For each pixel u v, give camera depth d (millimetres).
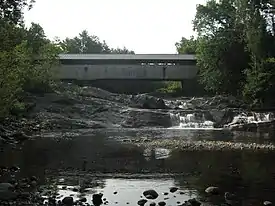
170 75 78750
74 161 22359
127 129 48500
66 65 77062
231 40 70062
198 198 13852
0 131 35906
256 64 59875
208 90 76188
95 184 16250
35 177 17406
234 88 69938
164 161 22344
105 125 51062
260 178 17375
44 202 13141
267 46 61406
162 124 53812
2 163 21406
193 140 34375
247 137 37719
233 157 23797
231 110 55938
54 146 29719
